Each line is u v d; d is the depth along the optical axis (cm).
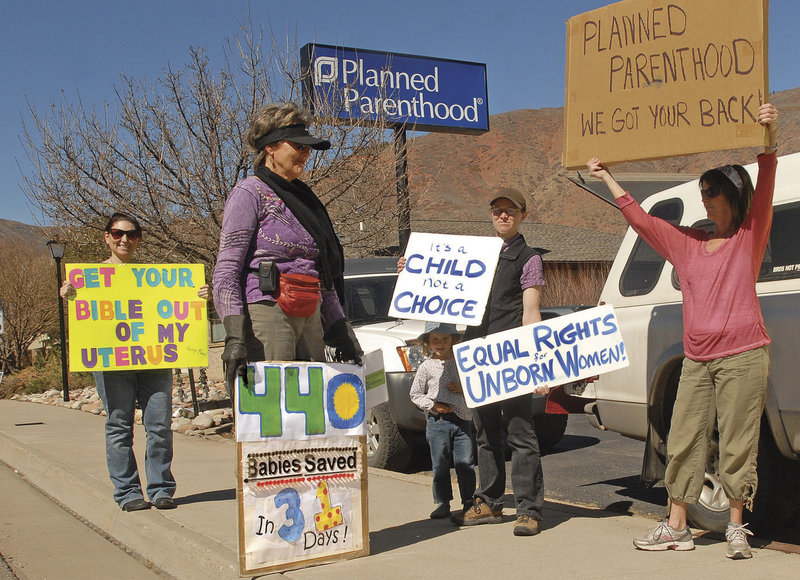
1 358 2944
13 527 588
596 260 3114
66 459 779
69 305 529
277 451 401
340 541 416
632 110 429
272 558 396
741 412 396
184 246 1008
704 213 530
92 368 532
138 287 545
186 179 1000
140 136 987
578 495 646
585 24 446
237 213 401
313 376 414
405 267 473
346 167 1082
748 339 396
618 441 912
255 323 407
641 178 640
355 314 850
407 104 1727
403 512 541
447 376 511
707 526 477
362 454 427
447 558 414
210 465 741
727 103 399
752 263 400
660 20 418
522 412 462
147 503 549
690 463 418
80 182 993
